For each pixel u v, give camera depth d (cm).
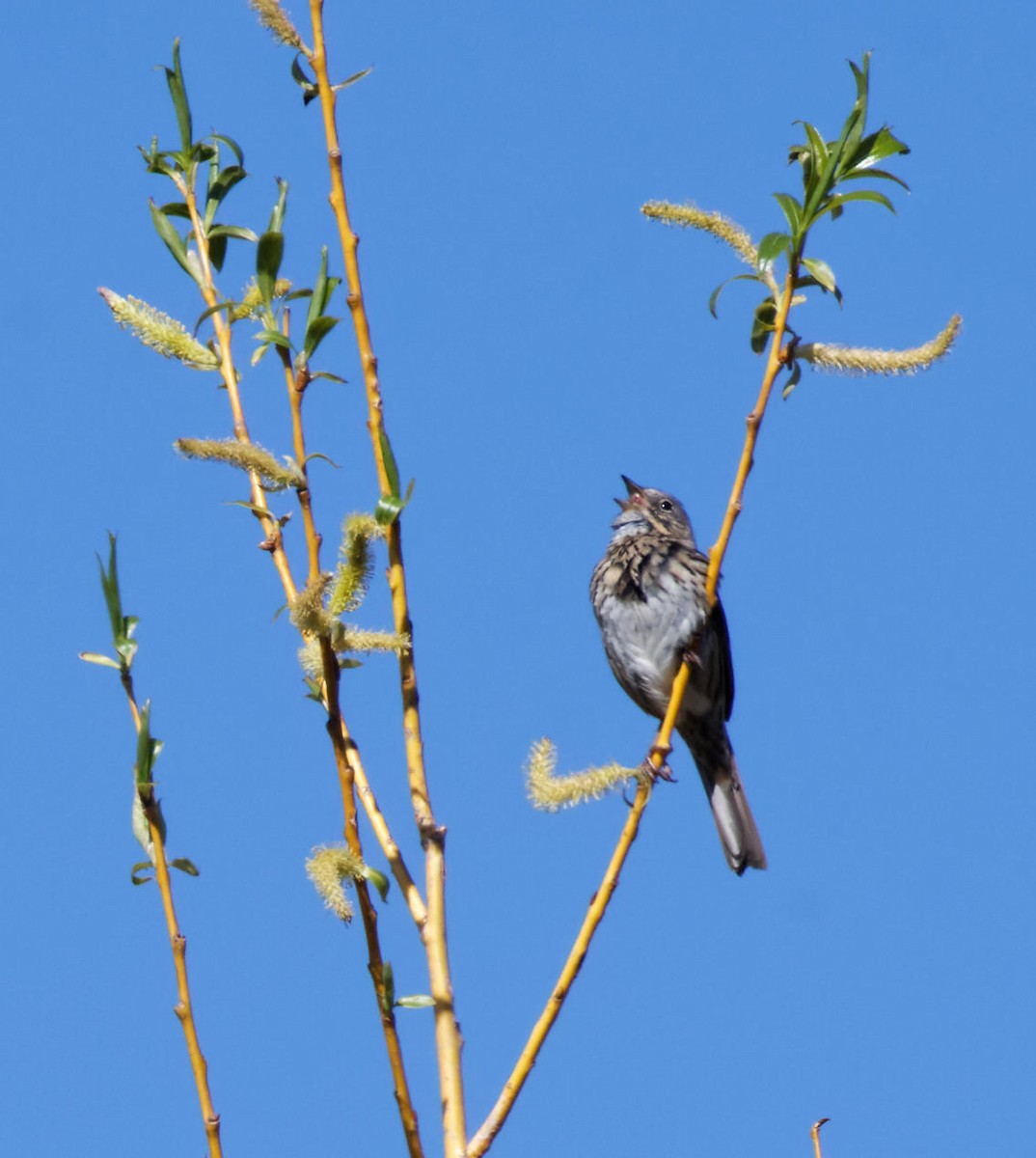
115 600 833
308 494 895
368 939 785
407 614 866
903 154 951
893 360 918
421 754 855
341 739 839
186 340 975
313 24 928
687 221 966
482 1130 746
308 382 932
